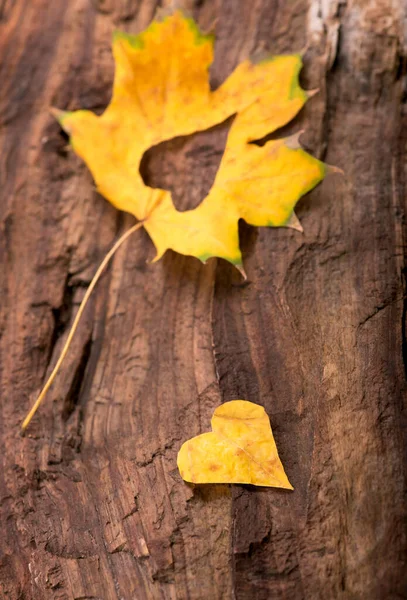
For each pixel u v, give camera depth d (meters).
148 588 0.38
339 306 0.41
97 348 0.43
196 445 0.39
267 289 0.42
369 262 0.42
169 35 0.43
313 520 0.38
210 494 0.39
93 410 0.42
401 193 0.43
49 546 0.39
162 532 0.38
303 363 0.40
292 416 0.40
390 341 0.40
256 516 0.38
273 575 0.38
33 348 0.43
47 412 0.42
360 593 0.37
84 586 0.38
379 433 0.39
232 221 0.42
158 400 0.41
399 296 0.41
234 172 0.42
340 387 0.40
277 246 0.42
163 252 0.42
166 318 0.43
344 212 0.42
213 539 0.38
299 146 0.42
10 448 0.41
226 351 0.41
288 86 0.43
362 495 0.38
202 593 0.38
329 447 0.39
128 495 0.39
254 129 0.43
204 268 0.43
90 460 0.41
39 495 0.40
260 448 0.38
